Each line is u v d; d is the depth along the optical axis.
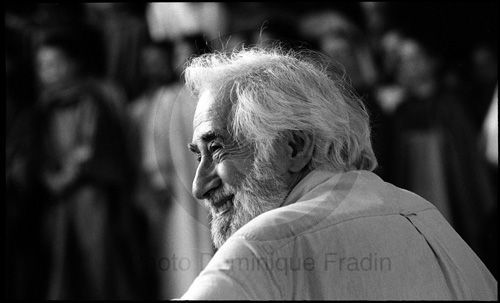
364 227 1.65
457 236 1.88
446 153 5.18
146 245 5.12
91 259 5.25
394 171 5.17
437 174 5.16
